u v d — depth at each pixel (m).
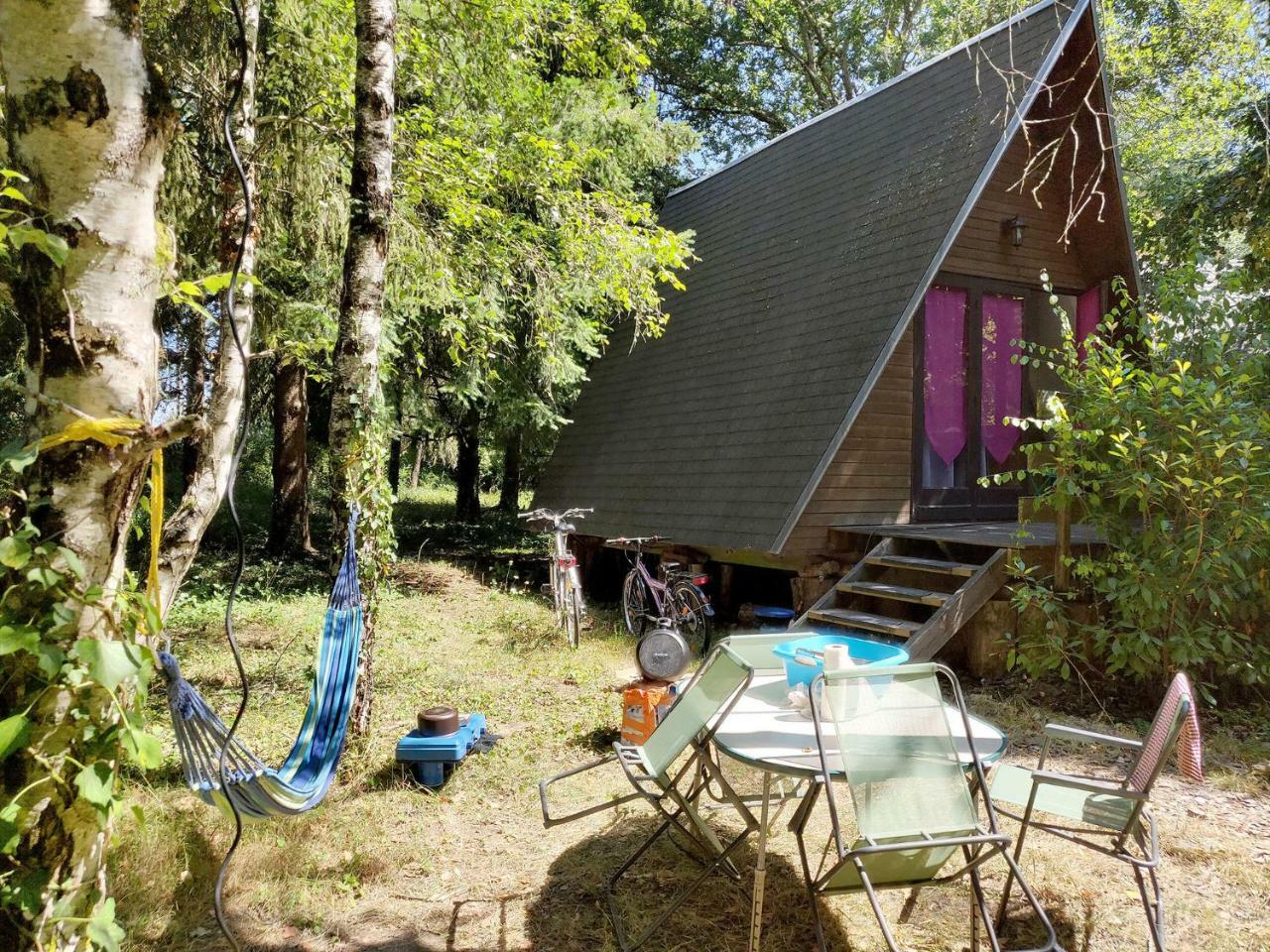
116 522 2.37
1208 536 5.98
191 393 9.97
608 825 4.47
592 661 7.79
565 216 9.45
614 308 11.77
